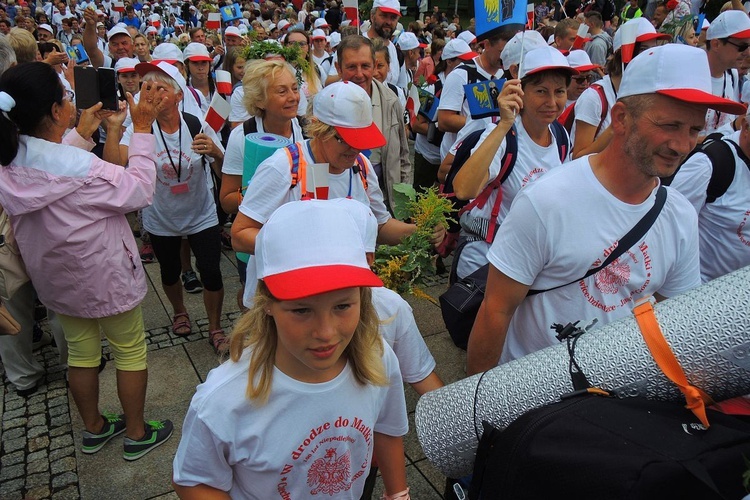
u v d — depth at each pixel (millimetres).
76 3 19750
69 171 2410
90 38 7230
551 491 1273
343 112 2391
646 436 1264
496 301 2008
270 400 1384
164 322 4402
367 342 1482
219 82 4320
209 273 3914
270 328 1374
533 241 1879
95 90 2898
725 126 4234
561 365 1563
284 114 3205
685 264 1993
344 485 1554
